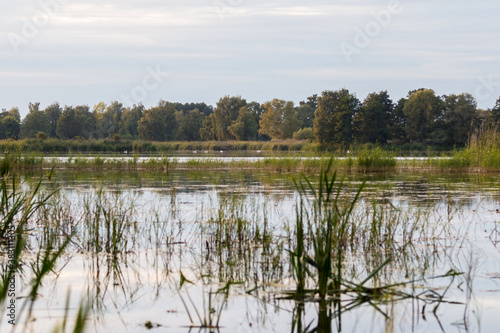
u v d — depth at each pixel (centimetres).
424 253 1013
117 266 916
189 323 637
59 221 1285
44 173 3114
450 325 630
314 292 750
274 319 653
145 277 846
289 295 750
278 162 3803
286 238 1130
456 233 1213
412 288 765
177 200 1775
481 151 3694
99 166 3834
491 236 1177
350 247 1073
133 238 1157
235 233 1188
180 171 3594
